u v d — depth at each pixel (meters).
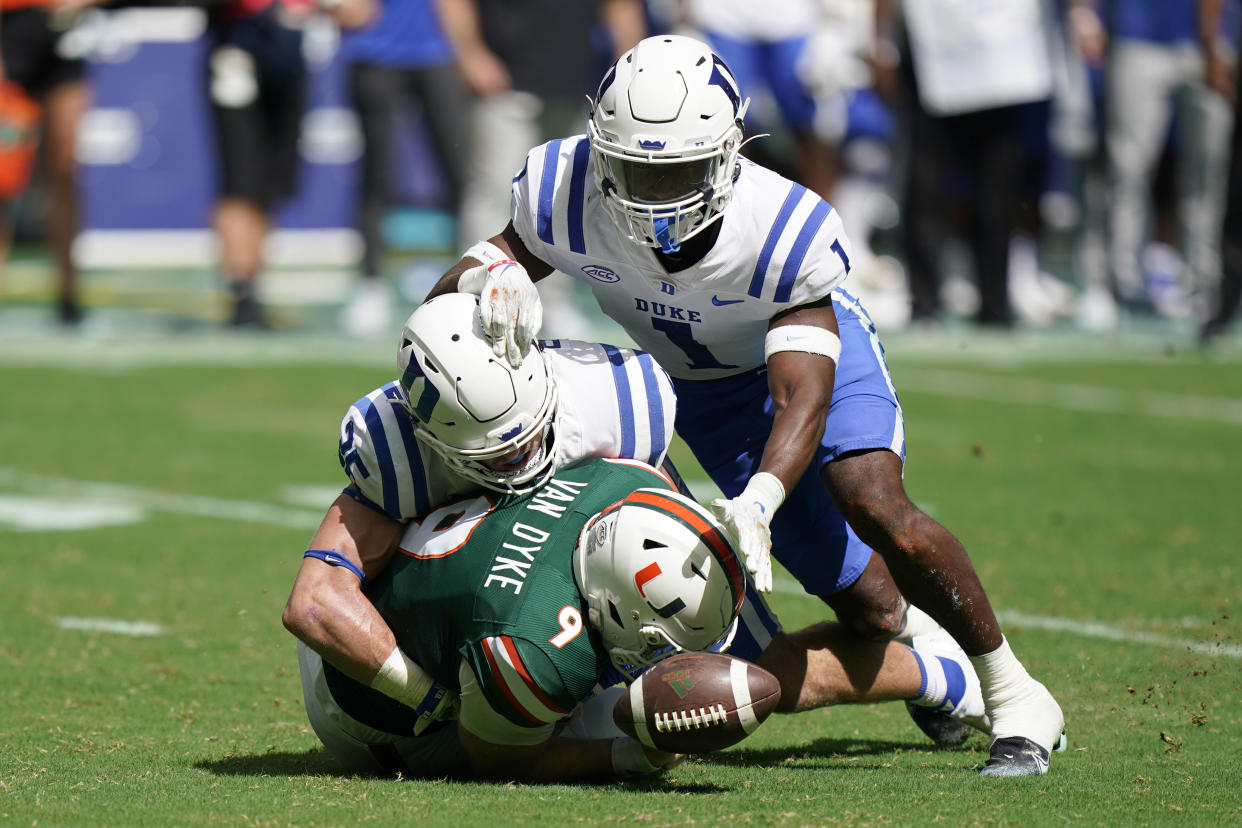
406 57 39.53
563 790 12.30
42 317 44.91
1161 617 18.94
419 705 12.62
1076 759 13.60
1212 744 14.16
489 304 12.26
